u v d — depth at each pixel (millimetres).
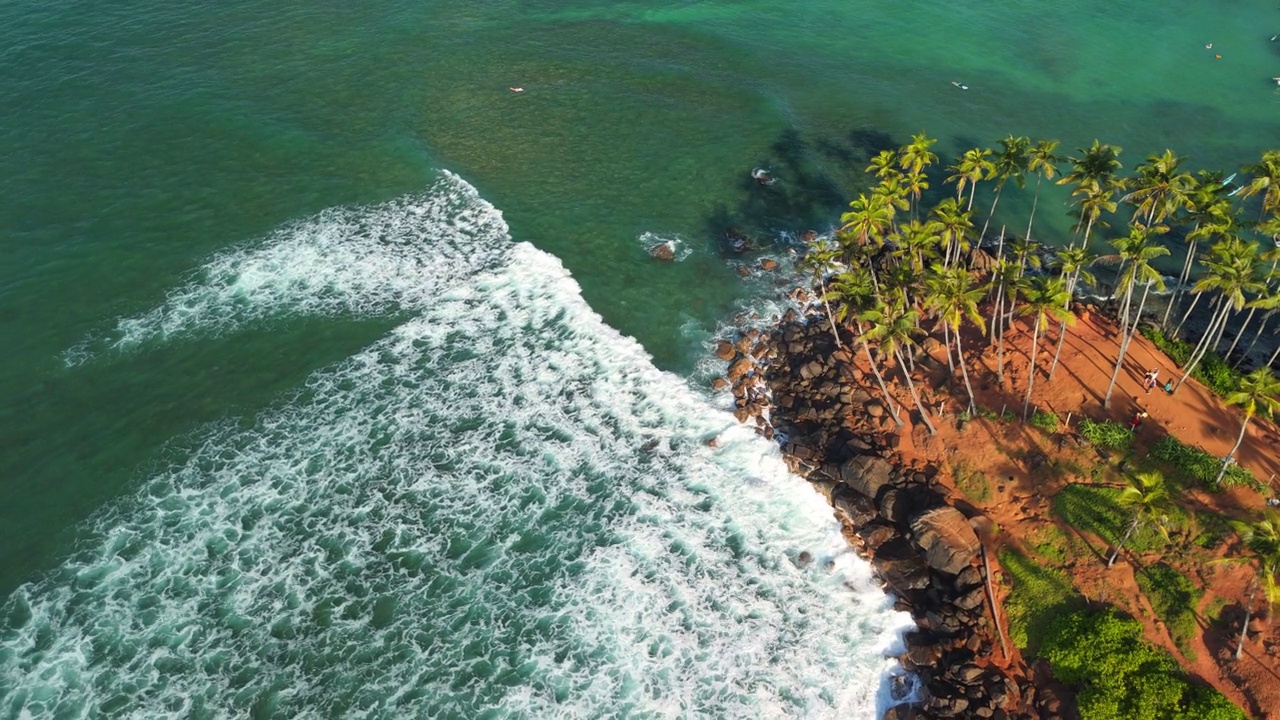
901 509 62281
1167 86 121812
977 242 88812
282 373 73125
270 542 60625
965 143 107125
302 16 130750
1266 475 58969
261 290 81062
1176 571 54469
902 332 61156
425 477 65375
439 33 128750
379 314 79562
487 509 63344
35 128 99625
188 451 66438
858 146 106438
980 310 78000
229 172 95438
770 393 73500
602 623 56625
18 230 85188
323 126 104562
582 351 76688
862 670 54656
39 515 61469
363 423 69250
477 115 109062
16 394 69875
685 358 76875
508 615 56906
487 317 79750
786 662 55031
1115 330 74062
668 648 55469
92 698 51812
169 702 51875
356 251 86312
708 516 63469
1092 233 89875
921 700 52812
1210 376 68000
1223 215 66875
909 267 69125
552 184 97500
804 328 78938
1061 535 58625
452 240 88750
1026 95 119688
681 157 102938
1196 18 143125
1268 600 51219
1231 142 106438
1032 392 68250
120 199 90250
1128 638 51844
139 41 119688
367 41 124688
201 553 59656
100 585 57562
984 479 63469
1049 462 62969
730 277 85562
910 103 116812
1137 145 106562
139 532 60812
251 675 53344
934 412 68875
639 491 65000
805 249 89000
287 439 67750
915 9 147375
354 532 61500
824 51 131750
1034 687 52094
